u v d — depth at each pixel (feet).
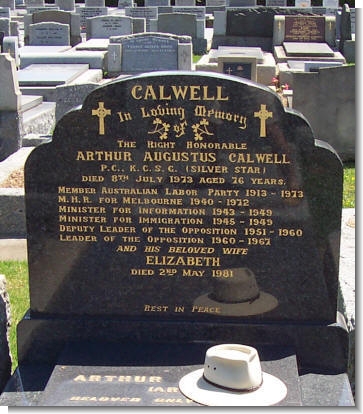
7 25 47.96
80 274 10.61
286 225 10.29
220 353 9.62
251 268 10.45
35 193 10.41
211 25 56.13
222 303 10.57
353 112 22.07
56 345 10.70
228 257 10.44
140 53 37.29
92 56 37.42
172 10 55.98
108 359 10.21
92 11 56.70
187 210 10.34
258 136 10.08
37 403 9.69
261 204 10.26
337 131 22.33
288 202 10.23
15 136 23.50
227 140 10.12
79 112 10.16
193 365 10.07
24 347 10.69
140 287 10.61
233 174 10.21
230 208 10.30
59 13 46.60
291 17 43.37
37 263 10.61
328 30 43.29
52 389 9.59
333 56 39.55
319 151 10.05
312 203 10.21
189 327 10.55
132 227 10.44
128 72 37.45
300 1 59.06
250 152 10.12
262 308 10.54
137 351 10.41
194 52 46.47
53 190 10.38
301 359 10.52
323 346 10.44
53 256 10.57
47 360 10.74
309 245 10.34
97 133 10.20
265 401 9.28
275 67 36.42
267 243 10.37
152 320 10.63
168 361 10.16
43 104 29.19
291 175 10.15
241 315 10.57
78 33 46.85
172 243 10.45
